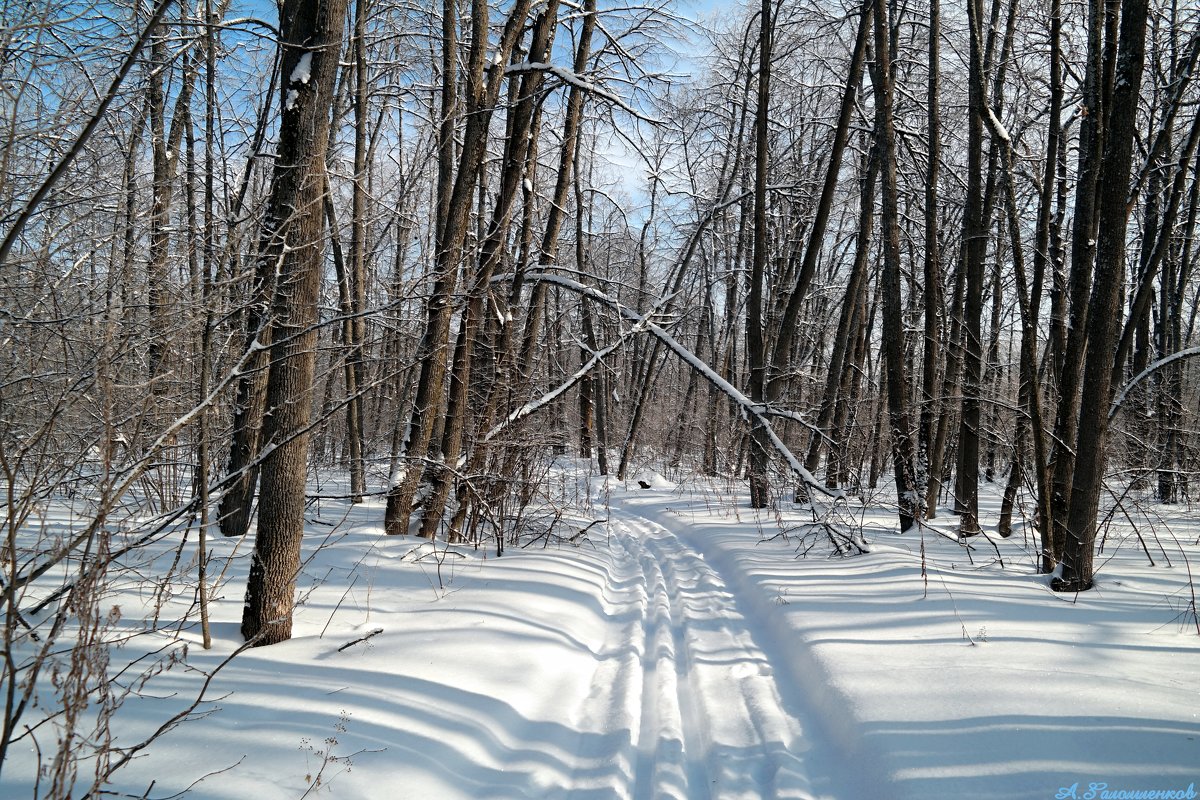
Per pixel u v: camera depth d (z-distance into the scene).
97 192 5.10
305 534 7.77
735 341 22.61
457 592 6.26
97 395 4.24
